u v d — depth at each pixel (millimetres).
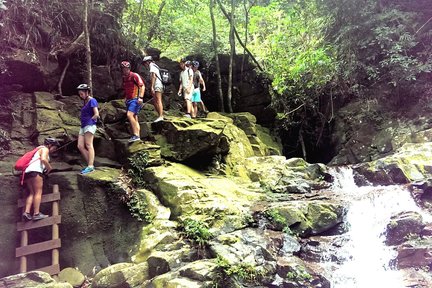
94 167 7352
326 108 13852
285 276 5402
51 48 8797
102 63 10023
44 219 6027
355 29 11898
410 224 6336
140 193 6836
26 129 7625
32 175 5945
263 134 12578
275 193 7914
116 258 6227
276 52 14133
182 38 13617
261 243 5832
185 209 6336
